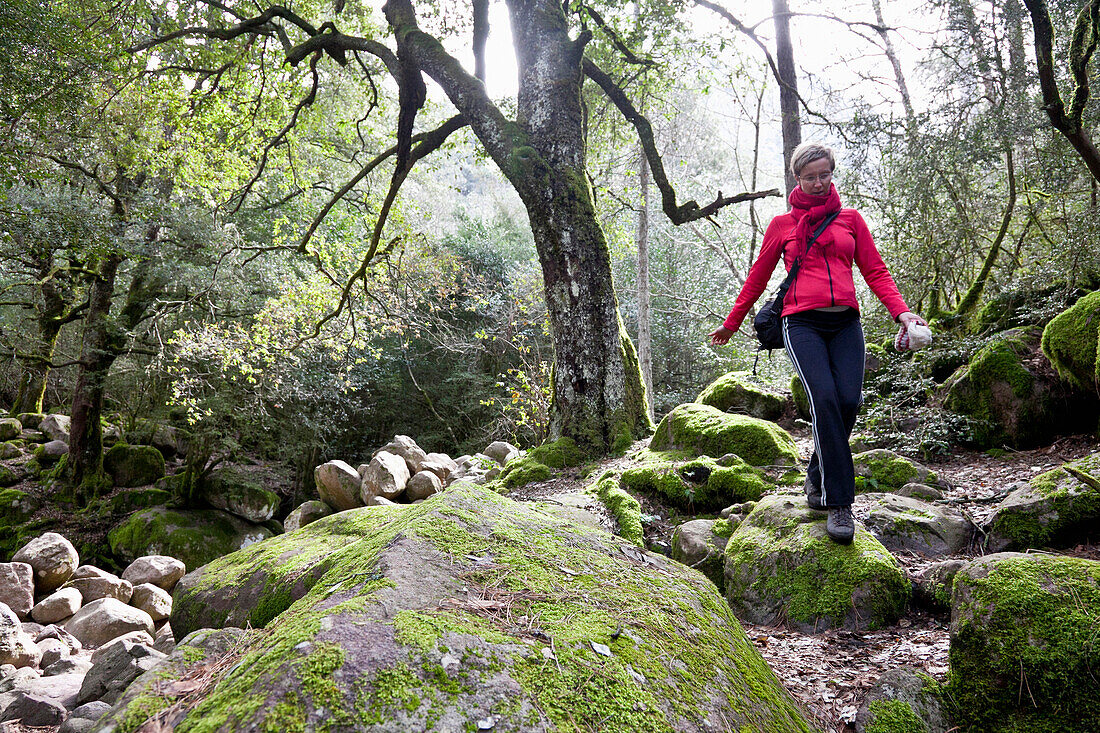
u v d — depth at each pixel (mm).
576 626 1752
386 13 8859
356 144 17703
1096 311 4402
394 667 1349
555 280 7238
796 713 1941
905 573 3004
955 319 7254
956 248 7750
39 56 7480
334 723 1208
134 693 1470
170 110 10398
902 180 7996
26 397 19469
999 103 6836
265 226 16672
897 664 2445
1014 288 6309
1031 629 2047
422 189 23344
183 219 11906
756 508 3699
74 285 14656
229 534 13406
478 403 18297
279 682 1282
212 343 12305
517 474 6438
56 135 9367
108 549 13094
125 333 13914
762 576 3203
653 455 5594
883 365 6383
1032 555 2281
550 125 7453
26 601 7930
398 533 2168
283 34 10211
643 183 15180
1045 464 4285
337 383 15914
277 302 12570
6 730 3145
